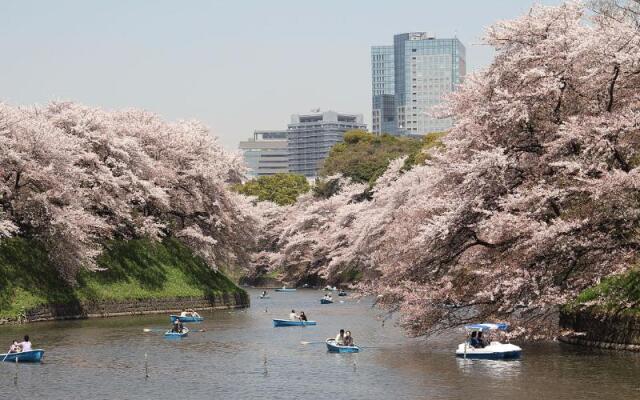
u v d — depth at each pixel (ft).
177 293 256.32
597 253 127.54
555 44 132.26
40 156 215.72
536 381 113.39
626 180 118.93
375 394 111.04
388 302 147.43
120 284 242.37
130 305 237.45
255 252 455.22
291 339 177.17
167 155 282.36
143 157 259.60
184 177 278.87
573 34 131.23
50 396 113.91
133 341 172.14
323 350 157.28
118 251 253.24
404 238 147.43
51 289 217.97
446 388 112.16
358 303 297.53
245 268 316.60
